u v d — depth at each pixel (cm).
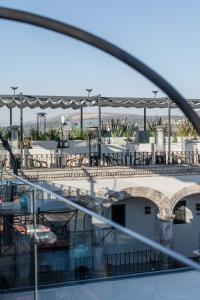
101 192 1673
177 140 2178
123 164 1819
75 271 495
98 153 1786
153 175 1750
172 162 1888
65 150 1953
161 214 1756
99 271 482
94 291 491
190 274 430
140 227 1802
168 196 1764
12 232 566
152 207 1819
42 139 1992
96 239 461
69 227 528
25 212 558
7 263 520
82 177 1653
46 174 1605
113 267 475
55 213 555
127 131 2236
